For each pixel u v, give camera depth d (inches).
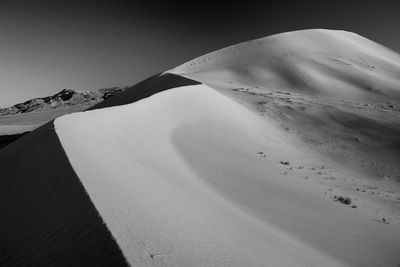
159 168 440.5
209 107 1192.2
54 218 219.0
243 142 925.2
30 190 297.1
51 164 340.8
